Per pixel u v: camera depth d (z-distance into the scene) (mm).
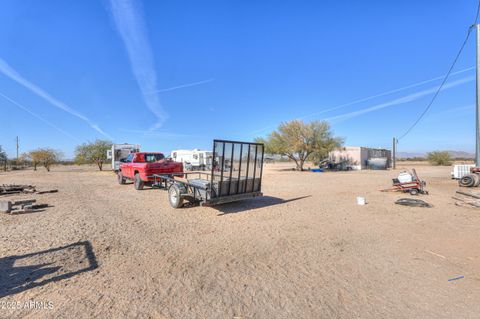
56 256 4273
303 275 3646
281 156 36062
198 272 3730
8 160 46094
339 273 3707
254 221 6719
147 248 4703
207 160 36469
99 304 2887
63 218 6879
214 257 4305
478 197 9023
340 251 4582
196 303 2924
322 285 3359
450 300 2980
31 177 21281
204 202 7039
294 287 3309
